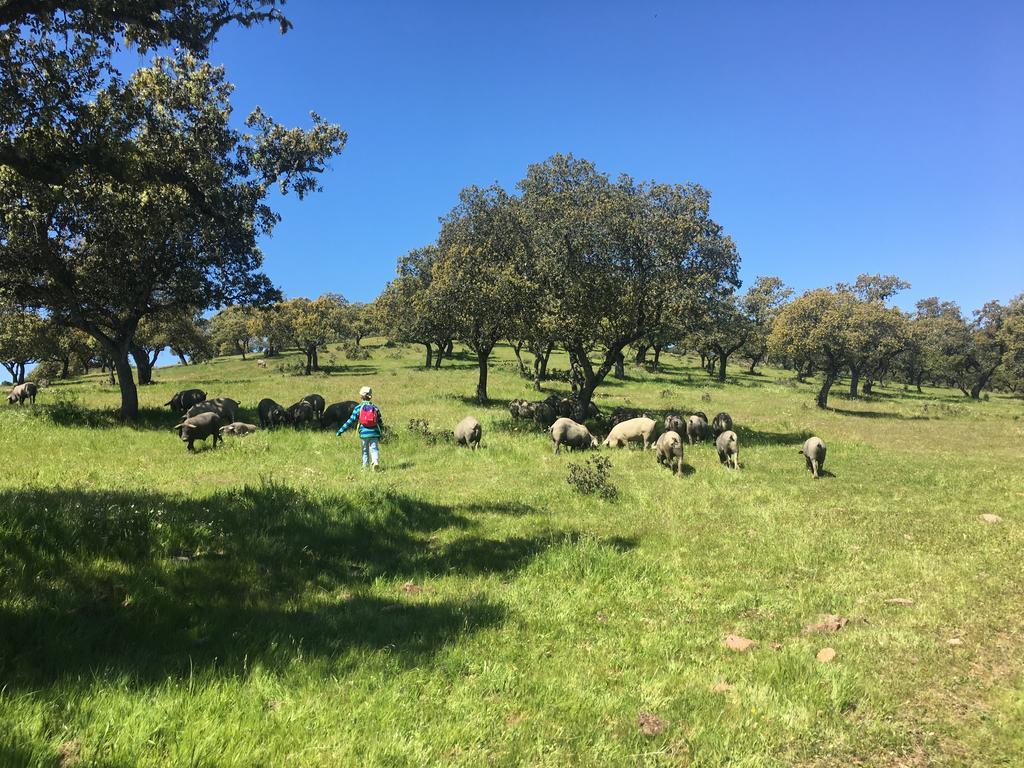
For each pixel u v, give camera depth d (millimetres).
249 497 8336
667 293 18609
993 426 29125
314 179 15789
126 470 11938
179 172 12578
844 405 38656
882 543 8398
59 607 4383
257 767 2910
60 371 69688
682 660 4871
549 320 19547
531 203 20906
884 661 4809
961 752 3639
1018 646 5074
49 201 8547
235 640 4496
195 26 7629
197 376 53625
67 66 8031
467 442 16766
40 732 2955
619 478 13234
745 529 9203
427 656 4531
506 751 3381
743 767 3408
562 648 5023
